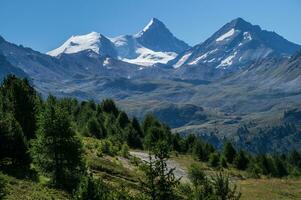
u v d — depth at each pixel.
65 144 47.03
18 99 59.62
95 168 61.75
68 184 46.22
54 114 47.22
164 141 23.19
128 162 76.44
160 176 22.81
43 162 47.09
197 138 134.12
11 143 47.06
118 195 24.78
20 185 41.97
